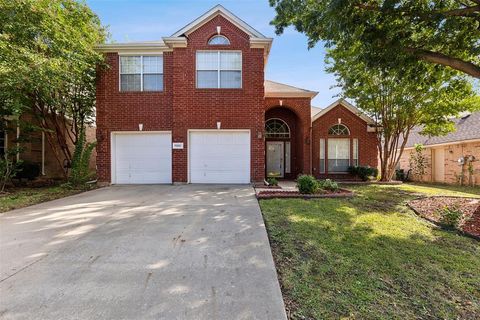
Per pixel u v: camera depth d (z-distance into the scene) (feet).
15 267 10.62
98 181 35.60
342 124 47.29
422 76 25.90
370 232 15.39
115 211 19.86
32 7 27.91
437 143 50.47
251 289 9.05
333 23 20.97
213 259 11.39
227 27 34.96
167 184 35.50
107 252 12.12
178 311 7.81
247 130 35.42
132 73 35.86
